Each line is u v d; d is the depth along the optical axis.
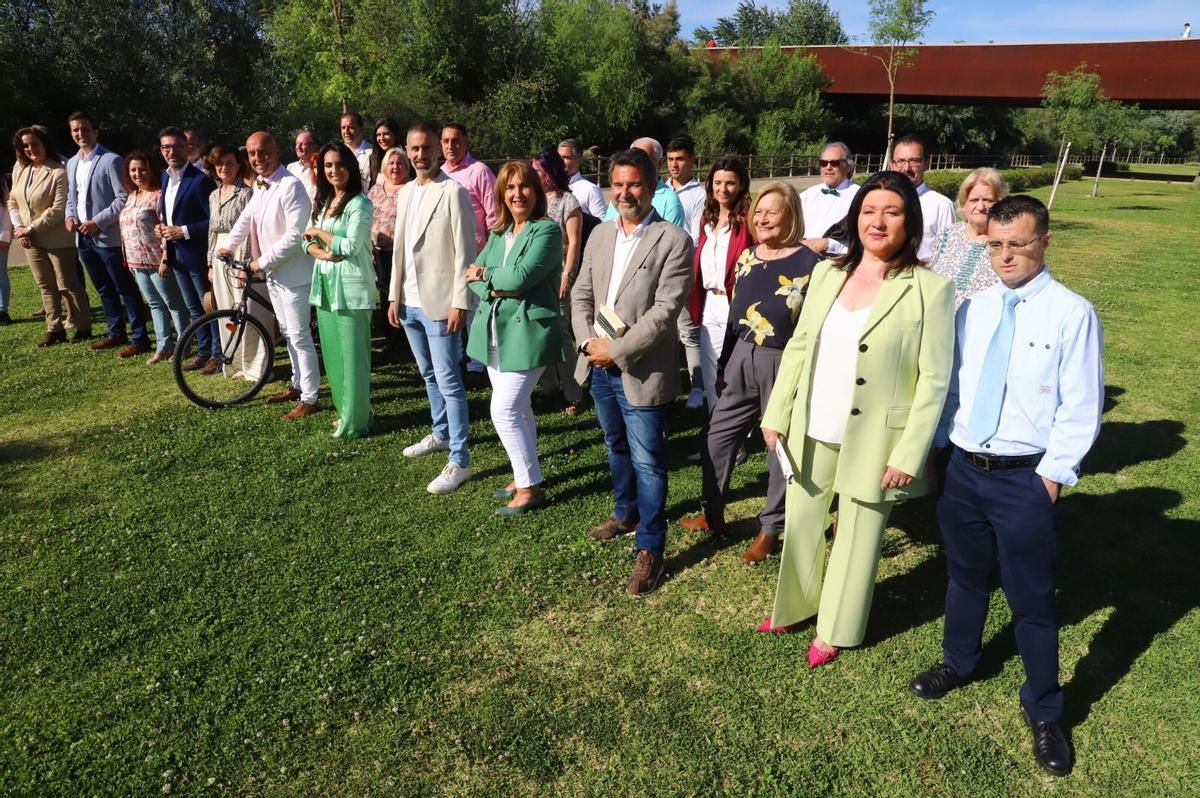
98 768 2.62
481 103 30.80
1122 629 3.28
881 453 2.75
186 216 6.48
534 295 3.94
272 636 3.27
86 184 6.94
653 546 3.58
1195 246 15.35
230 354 6.09
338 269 4.95
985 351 2.55
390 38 29.62
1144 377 6.72
